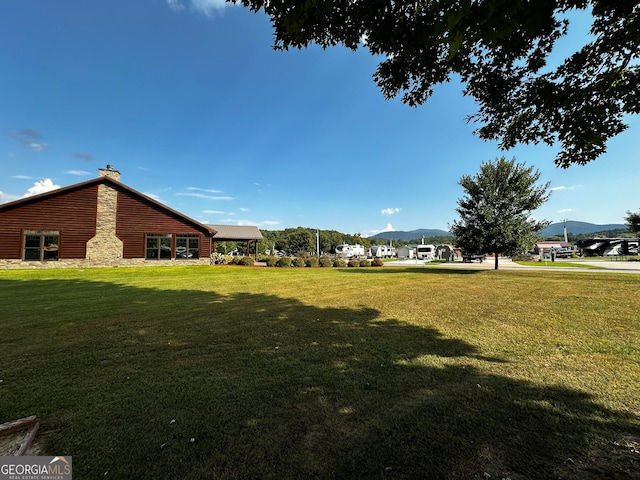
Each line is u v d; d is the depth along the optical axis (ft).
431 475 6.15
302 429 7.79
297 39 8.05
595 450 6.81
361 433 7.59
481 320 18.98
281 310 22.30
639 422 7.89
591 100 9.19
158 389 10.02
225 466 6.49
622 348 13.51
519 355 12.94
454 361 12.36
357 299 26.91
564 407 8.69
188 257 68.69
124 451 6.99
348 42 8.71
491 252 57.11
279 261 78.07
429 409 8.67
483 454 6.73
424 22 7.63
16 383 10.46
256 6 7.80
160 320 19.24
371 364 12.09
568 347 13.80
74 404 9.06
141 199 64.34
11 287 33.91
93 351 13.67
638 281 35.81
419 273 53.57
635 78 8.46
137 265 63.26
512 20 5.75
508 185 55.01
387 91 11.58
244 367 11.85
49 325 18.01
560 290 30.22
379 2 7.42
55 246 56.75
